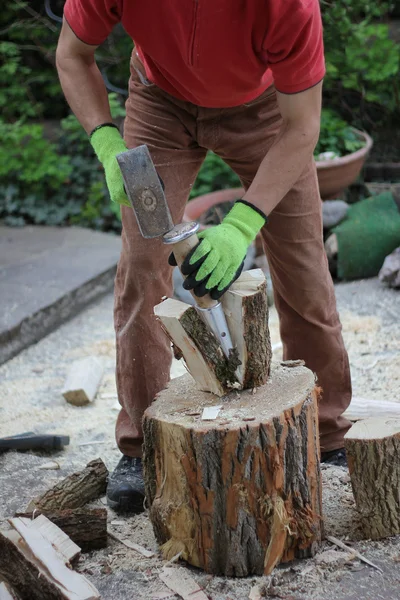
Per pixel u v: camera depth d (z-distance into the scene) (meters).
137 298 2.64
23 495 2.94
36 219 6.88
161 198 2.10
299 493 2.33
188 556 2.37
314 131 2.32
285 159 2.30
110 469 3.16
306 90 2.26
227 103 2.54
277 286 2.80
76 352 4.53
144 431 2.39
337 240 5.30
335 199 5.68
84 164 7.07
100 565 2.44
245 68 2.35
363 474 2.42
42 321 4.80
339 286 5.29
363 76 6.51
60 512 2.53
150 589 2.30
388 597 2.20
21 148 6.90
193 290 2.18
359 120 6.88
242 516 2.27
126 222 2.58
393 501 2.44
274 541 2.29
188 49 2.29
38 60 8.08
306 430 2.33
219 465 2.23
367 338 4.39
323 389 2.90
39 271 5.53
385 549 2.42
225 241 2.18
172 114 2.61
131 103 2.68
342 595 2.22
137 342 2.68
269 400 2.36
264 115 2.61
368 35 6.22
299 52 2.17
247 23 2.18
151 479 2.44
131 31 2.35
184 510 2.33
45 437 3.31
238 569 2.31
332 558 2.39
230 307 2.33
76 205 6.94
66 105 8.07
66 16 2.49
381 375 3.91
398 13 7.62
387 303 4.87
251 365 2.40
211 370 2.38
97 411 3.77
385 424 2.49
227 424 2.23
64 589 2.14
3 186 7.04
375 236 5.25
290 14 2.10
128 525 2.67
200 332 2.34
